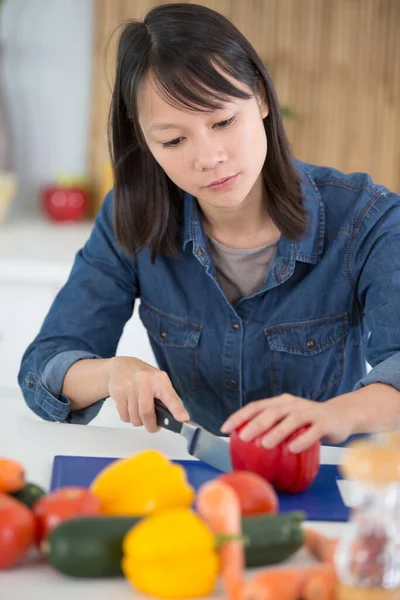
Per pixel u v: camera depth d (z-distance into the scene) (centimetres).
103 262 175
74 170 327
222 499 91
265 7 308
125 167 165
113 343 177
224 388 175
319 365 170
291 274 164
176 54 136
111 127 162
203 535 90
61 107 322
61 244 289
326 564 92
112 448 139
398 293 156
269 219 164
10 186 306
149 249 171
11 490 103
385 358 153
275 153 156
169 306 174
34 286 271
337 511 117
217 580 95
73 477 125
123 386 143
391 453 81
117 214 169
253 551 95
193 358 174
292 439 121
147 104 142
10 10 316
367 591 84
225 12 308
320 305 167
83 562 93
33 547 101
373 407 133
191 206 167
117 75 152
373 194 165
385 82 310
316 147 315
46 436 143
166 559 89
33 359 166
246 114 140
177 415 135
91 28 317
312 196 165
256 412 125
